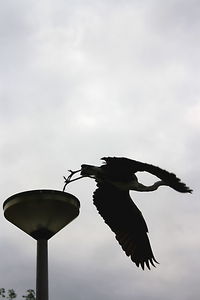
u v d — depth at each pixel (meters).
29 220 8.40
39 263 8.35
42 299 8.14
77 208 8.63
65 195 8.40
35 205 8.28
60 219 8.47
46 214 8.34
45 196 8.27
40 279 8.27
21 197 8.30
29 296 13.16
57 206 8.34
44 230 8.46
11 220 8.59
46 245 8.48
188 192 10.38
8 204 8.41
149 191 10.98
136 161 10.06
